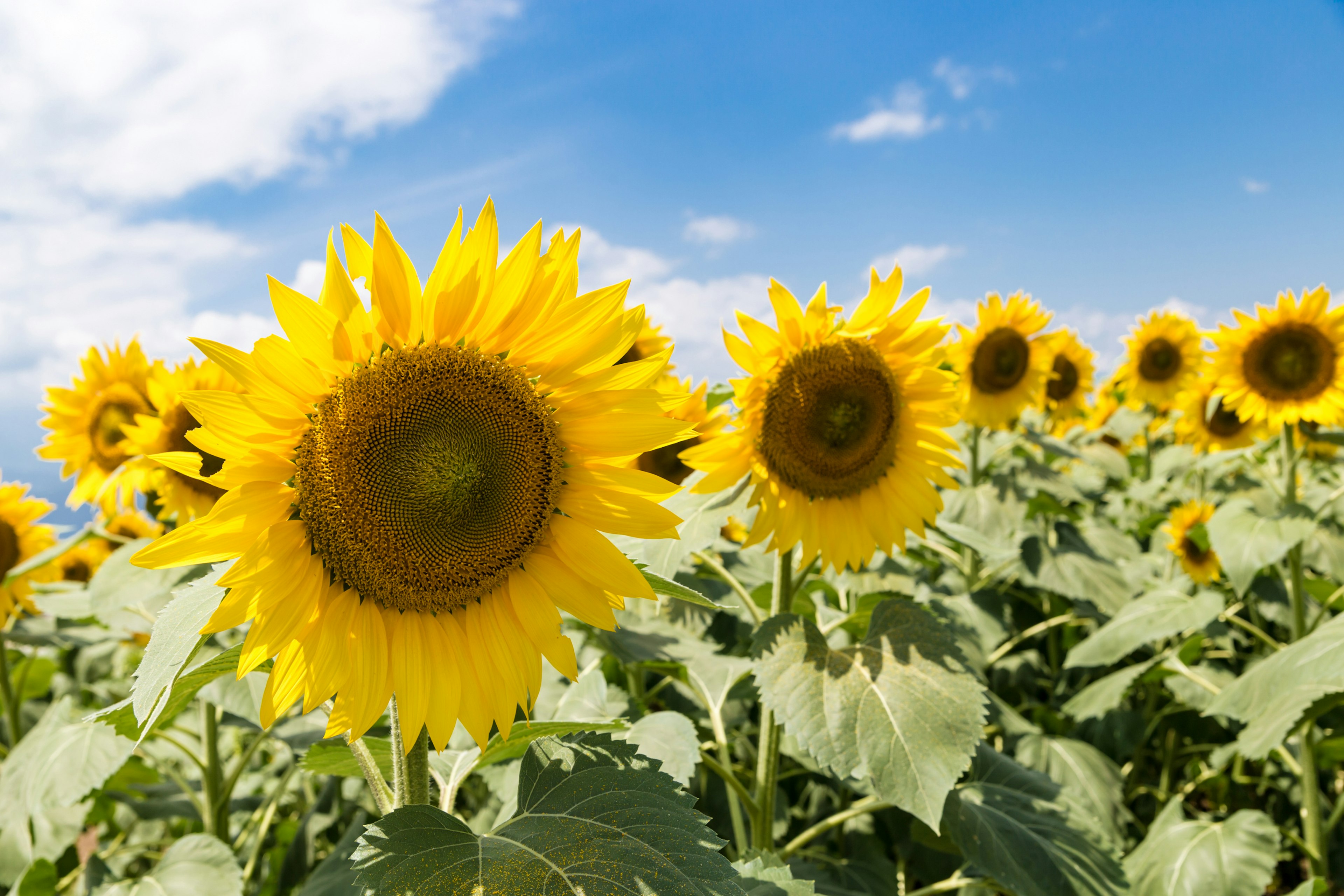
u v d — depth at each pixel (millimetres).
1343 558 6812
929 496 3834
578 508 2334
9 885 4207
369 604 2146
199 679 2131
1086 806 3939
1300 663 4328
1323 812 5914
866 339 3727
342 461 2033
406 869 1930
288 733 4590
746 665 4215
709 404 4703
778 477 3668
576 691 4016
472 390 2162
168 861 3961
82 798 3955
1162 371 10492
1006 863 3305
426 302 2123
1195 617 5676
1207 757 6973
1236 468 8492
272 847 5738
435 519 2125
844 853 5074
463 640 2250
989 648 6039
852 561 3799
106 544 8016
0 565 6059
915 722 2980
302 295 1910
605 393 2312
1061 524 7566
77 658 8484
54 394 5488
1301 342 6441
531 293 2188
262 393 1932
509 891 1868
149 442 4883
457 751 3240
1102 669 7137
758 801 3523
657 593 2502
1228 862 4391
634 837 2031
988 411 7484
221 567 2246
